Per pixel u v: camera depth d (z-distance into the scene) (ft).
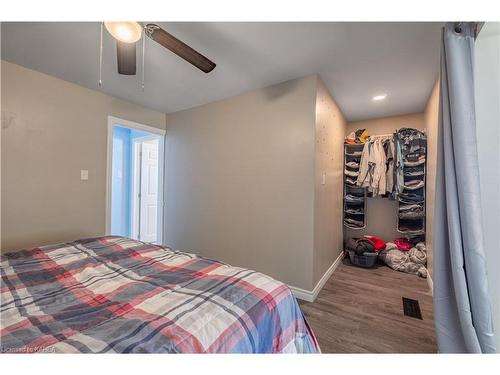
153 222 13.46
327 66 6.31
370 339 4.98
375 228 11.28
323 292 7.24
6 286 3.15
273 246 7.39
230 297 2.84
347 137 11.16
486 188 3.55
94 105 8.05
